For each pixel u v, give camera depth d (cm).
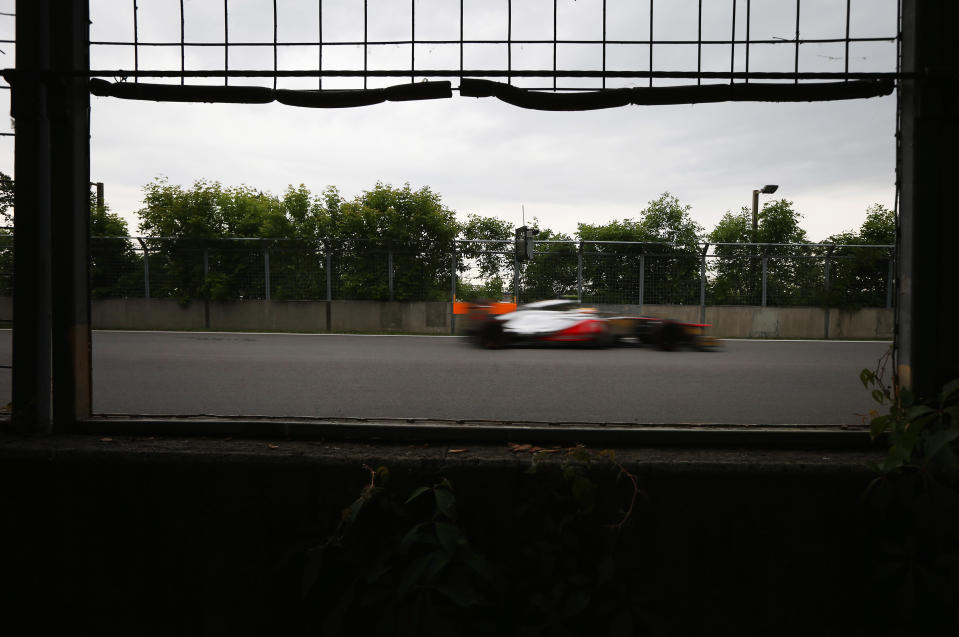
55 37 176
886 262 1661
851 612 166
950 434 142
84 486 173
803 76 171
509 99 177
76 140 180
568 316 1171
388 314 1730
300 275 1736
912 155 166
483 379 712
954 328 164
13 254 179
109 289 1717
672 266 1703
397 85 178
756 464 165
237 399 554
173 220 1766
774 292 1705
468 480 166
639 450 178
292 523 170
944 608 156
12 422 185
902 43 171
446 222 1788
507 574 163
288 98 180
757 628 167
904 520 162
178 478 171
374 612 163
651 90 175
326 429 185
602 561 159
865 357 1084
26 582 175
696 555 166
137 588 173
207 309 1728
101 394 578
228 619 172
